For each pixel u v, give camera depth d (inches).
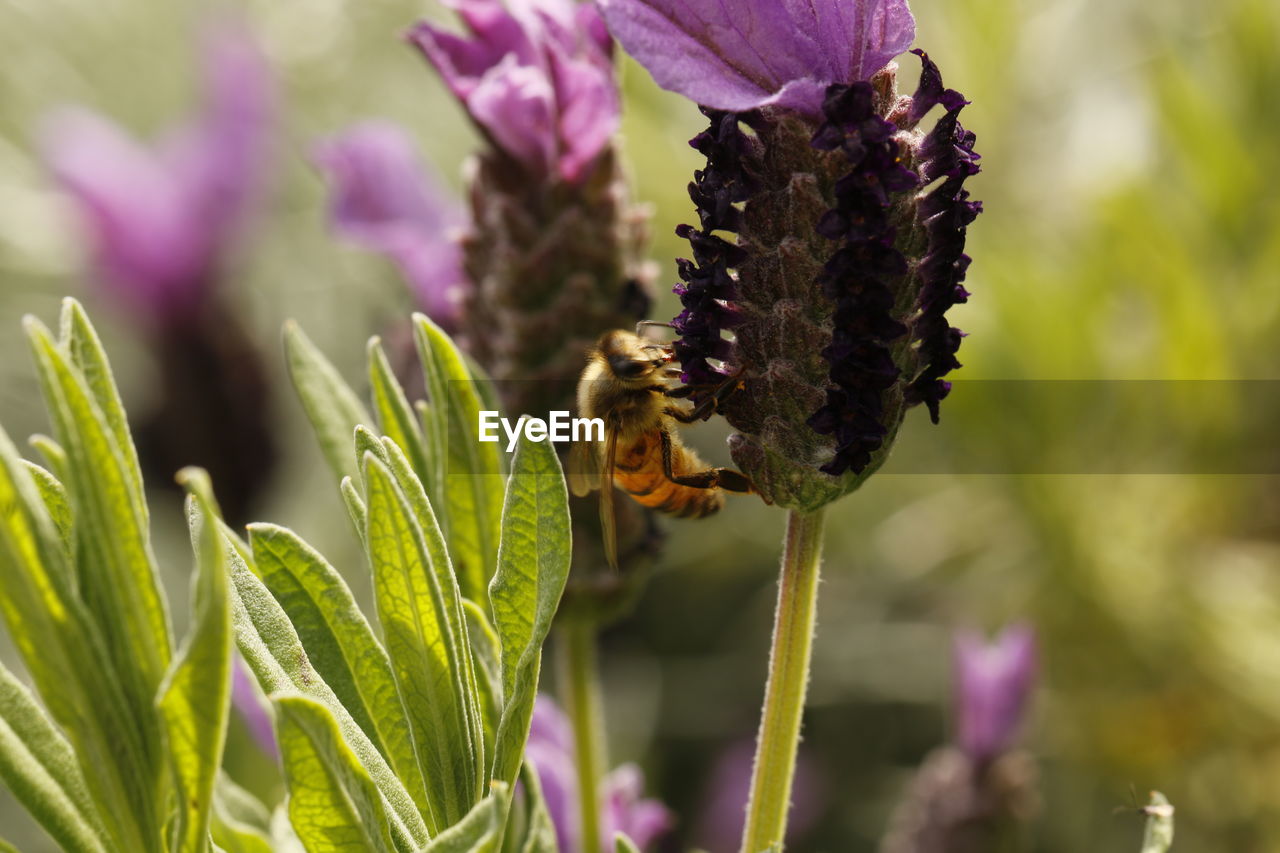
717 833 22.2
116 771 7.5
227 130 18.7
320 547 20.8
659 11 7.9
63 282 23.7
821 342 8.2
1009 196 19.2
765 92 8.1
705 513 10.7
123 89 26.0
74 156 18.2
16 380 23.4
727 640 24.5
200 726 7.2
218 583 7.1
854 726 23.2
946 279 8.2
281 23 25.2
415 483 7.9
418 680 7.9
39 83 25.4
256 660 7.7
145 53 26.2
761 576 24.7
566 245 10.2
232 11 22.1
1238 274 18.3
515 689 7.8
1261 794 17.6
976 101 19.0
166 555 20.7
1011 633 13.9
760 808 8.3
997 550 19.5
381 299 23.3
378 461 7.7
